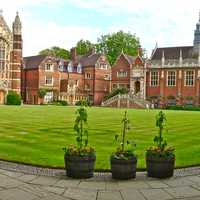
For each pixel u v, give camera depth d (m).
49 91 90.19
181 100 82.62
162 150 11.19
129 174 10.70
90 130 21.86
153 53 90.62
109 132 20.97
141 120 31.16
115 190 9.63
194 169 12.21
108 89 96.81
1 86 81.56
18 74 84.12
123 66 92.12
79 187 9.85
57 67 92.25
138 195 9.24
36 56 94.06
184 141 18.22
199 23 84.75
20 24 84.62
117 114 40.25
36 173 11.23
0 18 81.56
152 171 10.97
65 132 20.69
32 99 90.25
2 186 9.68
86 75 97.19
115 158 10.71
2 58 82.12
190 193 9.45
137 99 79.81
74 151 10.82
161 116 11.43
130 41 113.00
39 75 88.81
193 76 81.25
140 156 13.95
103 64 97.38
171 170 11.01
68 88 92.25
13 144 16.25
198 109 72.62
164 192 9.51
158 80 85.88
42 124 25.30
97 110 52.25
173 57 86.81
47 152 14.42
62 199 8.81
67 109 51.66
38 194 9.12
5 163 12.51
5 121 27.47
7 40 82.62
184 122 30.05
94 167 11.33
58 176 10.96
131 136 19.44
